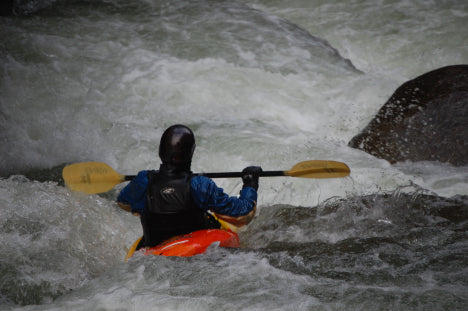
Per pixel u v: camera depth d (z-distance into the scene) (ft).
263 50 113.60
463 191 56.03
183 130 39.55
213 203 39.63
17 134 78.59
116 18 131.64
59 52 110.52
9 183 55.77
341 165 46.19
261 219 50.96
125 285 36.14
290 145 70.23
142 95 91.30
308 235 46.09
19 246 43.04
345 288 34.19
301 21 136.46
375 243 42.14
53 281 38.47
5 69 101.35
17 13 135.33
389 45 120.67
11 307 35.27
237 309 32.04
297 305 32.14
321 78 101.09
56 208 50.62
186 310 32.45
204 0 143.23
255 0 152.46
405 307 31.42
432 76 77.51
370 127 72.95
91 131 78.38
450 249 39.99
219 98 90.99
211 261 38.81
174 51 112.57
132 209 42.22
